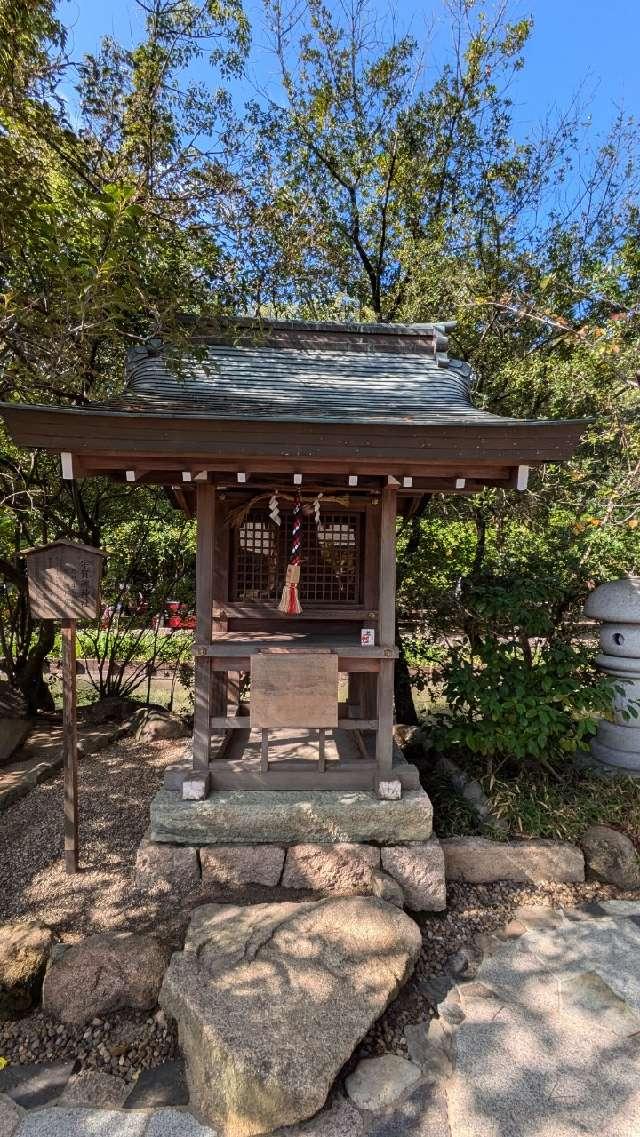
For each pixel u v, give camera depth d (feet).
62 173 13.29
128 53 14.16
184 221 13.61
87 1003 7.91
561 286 20.27
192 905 10.02
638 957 9.10
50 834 12.21
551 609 15.58
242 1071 6.51
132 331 15.79
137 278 11.52
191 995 7.51
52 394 14.29
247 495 11.82
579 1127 6.42
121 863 11.21
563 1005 8.16
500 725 12.61
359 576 12.64
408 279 22.45
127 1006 8.02
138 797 14.01
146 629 23.52
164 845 10.34
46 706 21.01
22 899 10.09
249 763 11.41
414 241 21.76
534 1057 7.33
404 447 9.70
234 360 13.85
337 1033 7.06
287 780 11.15
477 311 19.97
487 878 11.07
